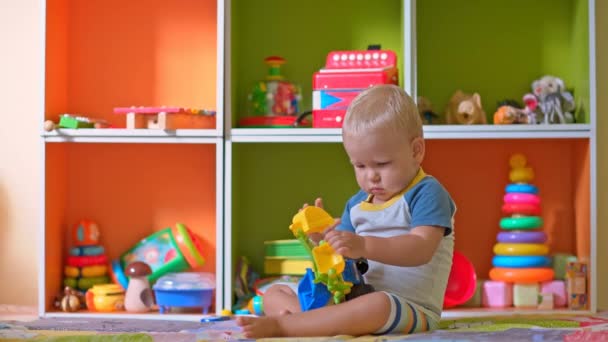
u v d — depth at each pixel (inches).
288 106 94.1
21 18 97.6
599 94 95.3
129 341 55.1
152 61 98.0
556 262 93.1
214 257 98.3
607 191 95.1
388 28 96.4
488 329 61.7
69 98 97.7
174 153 98.3
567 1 95.3
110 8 98.0
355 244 57.3
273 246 92.5
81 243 95.2
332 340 53.8
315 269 60.4
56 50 92.8
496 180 96.3
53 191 91.7
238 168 94.9
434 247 61.6
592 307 85.7
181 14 97.8
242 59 97.3
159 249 96.3
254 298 85.2
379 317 57.5
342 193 97.2
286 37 97.2
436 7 96.4
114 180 98.3
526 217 91.2
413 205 64.0
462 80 96.3
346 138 63.7
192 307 91.2
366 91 64.7
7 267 97.7
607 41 95.0
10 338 57.2
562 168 95.8
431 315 63.0
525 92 96.0
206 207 98.1
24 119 97.7
